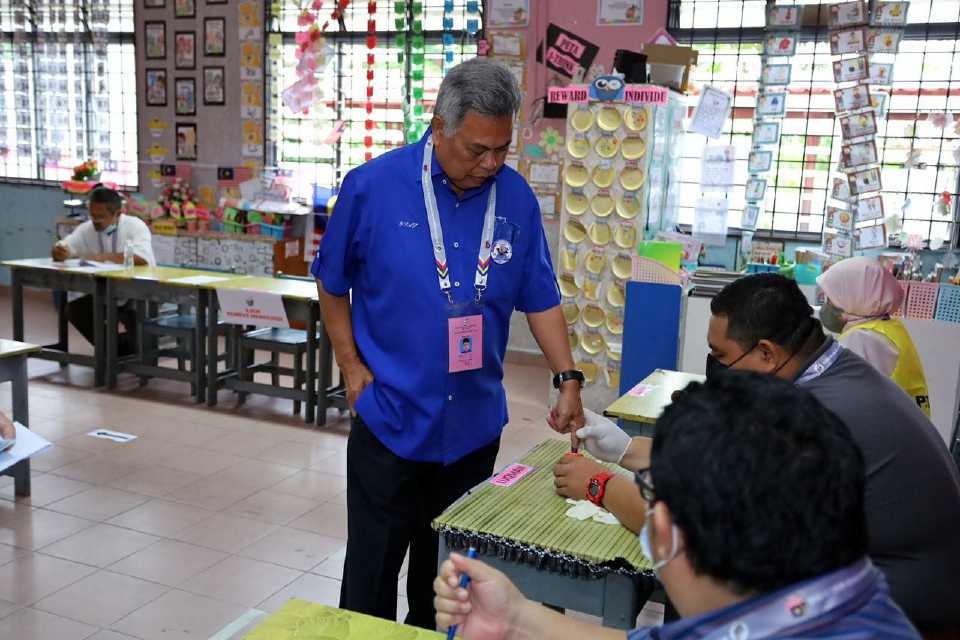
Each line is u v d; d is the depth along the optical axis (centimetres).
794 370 176
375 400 206
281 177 727
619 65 515
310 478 416
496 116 180
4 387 539
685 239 513
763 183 578
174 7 748
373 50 692
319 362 493
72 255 569
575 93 511
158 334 552
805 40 561
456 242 201
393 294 201
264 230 727
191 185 769
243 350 522
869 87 534
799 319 174
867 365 175
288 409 528
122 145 795
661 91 493
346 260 206
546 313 219
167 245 749
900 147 548
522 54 630
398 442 205
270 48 722
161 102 768
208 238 733
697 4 587
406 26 670
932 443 166
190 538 344
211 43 741
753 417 80
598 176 514
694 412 83
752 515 76
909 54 539
